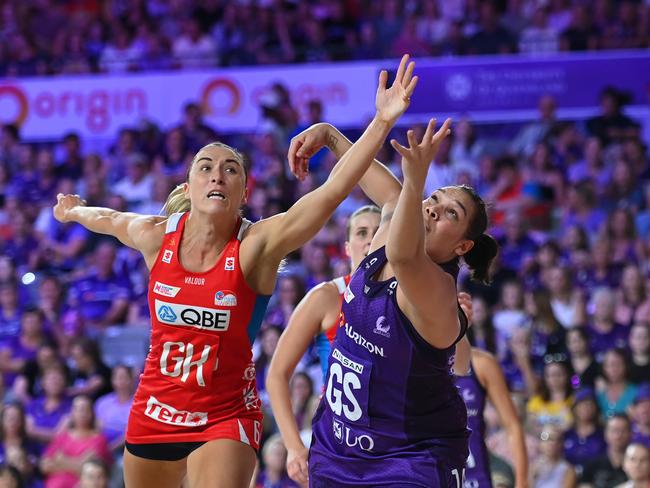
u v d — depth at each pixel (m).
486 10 34.00
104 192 31.70
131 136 33.12
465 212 9.80
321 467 10.28
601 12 34.69
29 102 34.19
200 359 10.02
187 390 10.09
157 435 10.22
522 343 22.14
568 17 34.97
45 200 32.44
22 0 38.69
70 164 33.00
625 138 31.48
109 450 21.81
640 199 29.36
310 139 10.93
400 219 8.88
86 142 34.12
